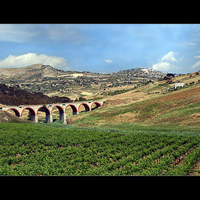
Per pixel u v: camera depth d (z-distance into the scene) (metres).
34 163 25.47
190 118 56.75
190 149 29.45
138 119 71.19
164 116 65.19
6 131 42.25
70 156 28.39
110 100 114.25
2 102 164.88
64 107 108.88
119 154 27.70
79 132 45.25
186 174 21.08
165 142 33.38
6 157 27.61
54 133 43.12
